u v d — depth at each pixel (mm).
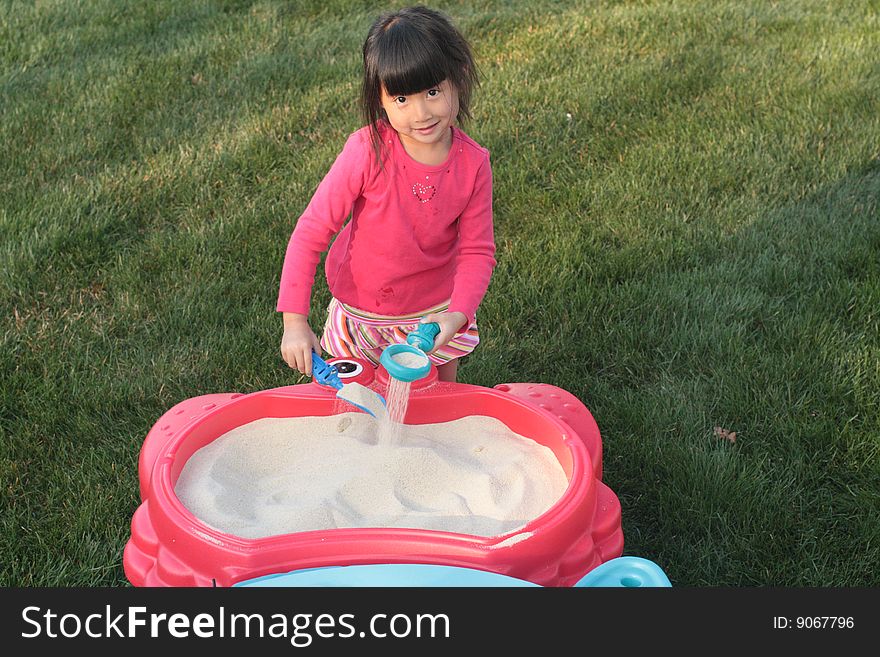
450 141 2148
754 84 4488
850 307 2971
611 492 2014
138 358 2885
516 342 2967
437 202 2156
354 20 5488
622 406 2643
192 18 5504
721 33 5074
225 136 4203
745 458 2426
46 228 3484
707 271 3229
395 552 1696
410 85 1916
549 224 3518
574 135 4148
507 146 4070
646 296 3115
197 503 1941
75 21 5430
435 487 2023
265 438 2195
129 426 2604
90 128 4258
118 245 3473
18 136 4152
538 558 1726
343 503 1963
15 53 4984
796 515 2250
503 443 2186
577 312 3064
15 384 2715
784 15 5344
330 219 2154
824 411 2557
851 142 3973
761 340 2883
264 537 1787
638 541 2229
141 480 2084
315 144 4152
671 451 2441
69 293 3201
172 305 3121
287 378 2801
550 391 2352
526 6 5621
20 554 2184
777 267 3199
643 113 4285
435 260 2266
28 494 2350
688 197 3666
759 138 4023
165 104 4504
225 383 2785
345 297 2342
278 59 4926
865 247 3236
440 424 2291
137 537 1896
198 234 3479
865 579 2086
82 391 2703
